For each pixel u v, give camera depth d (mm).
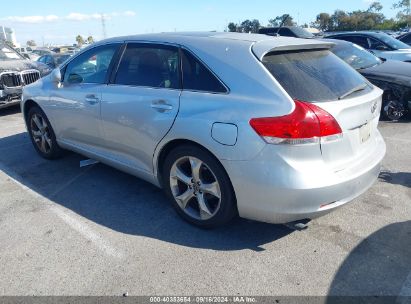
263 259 2902
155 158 3451
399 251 2955
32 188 4281
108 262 2902
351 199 2893
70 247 3109
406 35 13062
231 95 2902
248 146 2705
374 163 3057
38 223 3498
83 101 4098
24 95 5129
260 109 2701
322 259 2883
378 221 3389
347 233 3217
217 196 3047
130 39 3834
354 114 2855
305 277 2693
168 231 3314
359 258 2883
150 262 2895
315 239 3141
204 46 3203
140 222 3484
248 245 3084
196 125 2969
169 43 3438
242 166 2762
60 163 5066
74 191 4176
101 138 4043
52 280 2719
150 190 4152
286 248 3033
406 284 2600
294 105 2627
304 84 2807
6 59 8852
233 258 2922
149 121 3369
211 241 3150
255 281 2664
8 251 3070
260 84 2803
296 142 2598
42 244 3158
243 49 3000
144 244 3131
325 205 2744
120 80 3793
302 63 3021
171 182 3381
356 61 7285
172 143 3285
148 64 3564
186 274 2750
